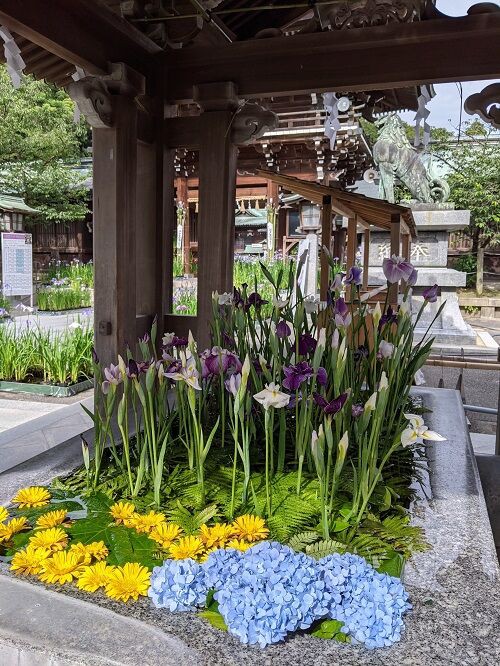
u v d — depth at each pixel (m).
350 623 1.05
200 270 3.18
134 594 1.19
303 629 1.08
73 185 16.97
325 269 3.47
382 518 1.63
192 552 1.33
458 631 1.09
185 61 3.12
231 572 1.15
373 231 8.88
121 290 2.87
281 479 1.86
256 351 2.33
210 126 3.09
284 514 1.61
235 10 2.98
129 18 2.95
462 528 1.56
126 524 1.52
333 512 1.64
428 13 2.75
